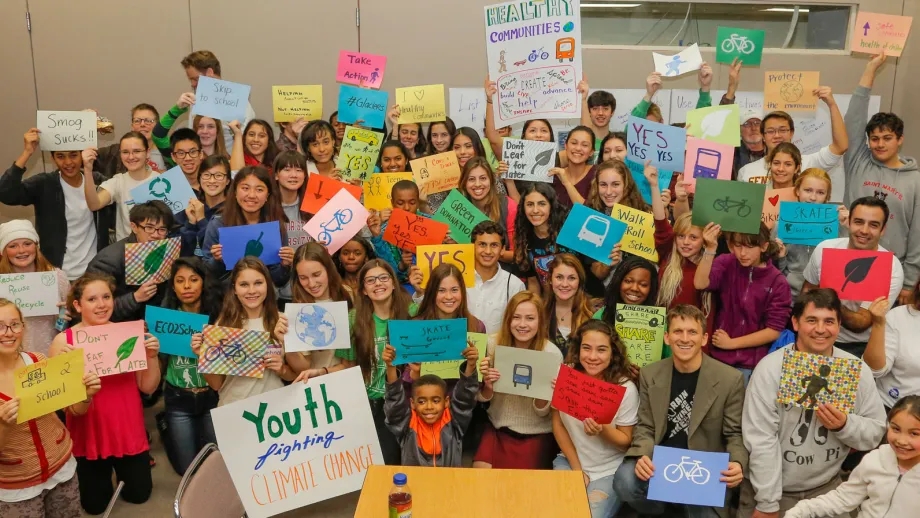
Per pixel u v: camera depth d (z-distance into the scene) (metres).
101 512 3.50
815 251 3.75
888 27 4.62
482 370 3.35
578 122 5.68
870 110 5.84
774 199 4.10
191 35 5.80
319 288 3.57
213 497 2.46
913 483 2.50
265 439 3.10
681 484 2.81
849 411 2.87
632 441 3.23
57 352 3.12
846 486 2.69
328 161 4.63
